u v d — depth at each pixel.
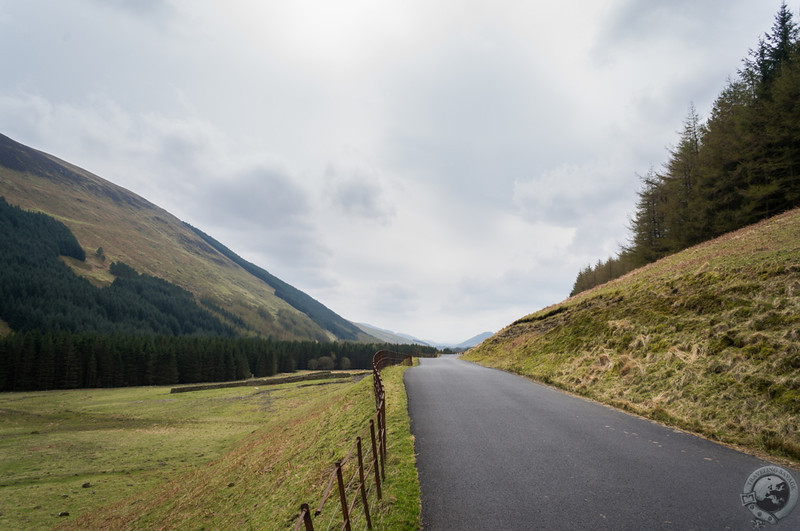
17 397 83.00
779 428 9.89
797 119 35.06
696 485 7.78
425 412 14.72
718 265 21.06
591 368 19.53
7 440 43.09
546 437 11.22
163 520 17.39
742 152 39.00
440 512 7.00
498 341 41.78
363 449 11.62
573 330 26.19
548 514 6.78
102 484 27.30
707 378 13.43
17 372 96.56
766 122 37.75
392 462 9.66
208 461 31.06
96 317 194.12
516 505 7.16
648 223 55.91
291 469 14.75
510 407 15.23
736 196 40.28
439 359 55.12
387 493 7.90
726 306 16.69
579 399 16.59
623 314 22.67
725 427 10.93
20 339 100.88
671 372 15.09
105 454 35.78
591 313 26.52
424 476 8.68
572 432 11.65
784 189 35.28
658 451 9.82
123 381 104.81
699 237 44.03
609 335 21.61
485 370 29.42
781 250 19.47
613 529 6.23
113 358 105.06
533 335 33.56
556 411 14.40
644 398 14.50
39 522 21.11
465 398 17.27
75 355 102.75
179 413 57.47
